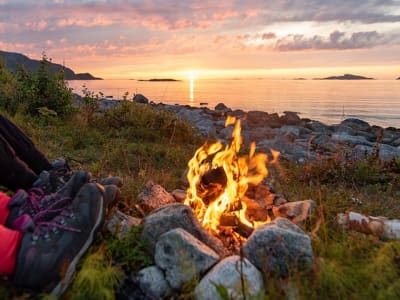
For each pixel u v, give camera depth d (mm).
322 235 875
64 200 733
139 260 755
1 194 741
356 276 709
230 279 672
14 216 718
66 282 684
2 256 653
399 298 668
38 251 665
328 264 719
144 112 2639
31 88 2623
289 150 2615
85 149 1942
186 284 701
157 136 2389
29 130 2131
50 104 2604
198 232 804
